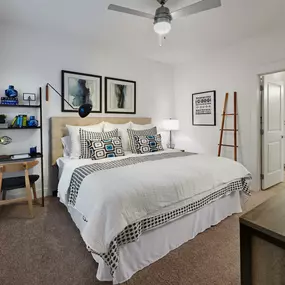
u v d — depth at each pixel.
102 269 1.52
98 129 3.30
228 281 1.55
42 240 2.08
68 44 3.40
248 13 2.60
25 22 2.84
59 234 2.20
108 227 1.49
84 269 1.68
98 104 3.76
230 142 3.81
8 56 2.95
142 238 1.72
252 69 3.41
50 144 3.32
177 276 1.60
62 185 2.47
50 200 3.17
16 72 3.01
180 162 2.52
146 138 3.42
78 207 1.95
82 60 3.55
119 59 3.97
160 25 2.13
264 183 3.55
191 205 2.04
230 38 3.37
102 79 3.79
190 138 4.57
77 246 1.99
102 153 2.90
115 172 2.07
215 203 2.37
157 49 3.83
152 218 1.75
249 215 0.92
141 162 2.53
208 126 4.19
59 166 3.08
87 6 2.44
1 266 1.70
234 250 1.92
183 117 4.71
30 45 3.09
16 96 2.88
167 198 1.84
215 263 1.74
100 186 1.75
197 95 4.36
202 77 4.24
